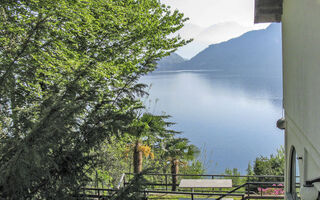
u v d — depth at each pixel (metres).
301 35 5.66
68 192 3.98
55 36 7.46
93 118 4.30
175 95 171.25
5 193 3.33
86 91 4.45
